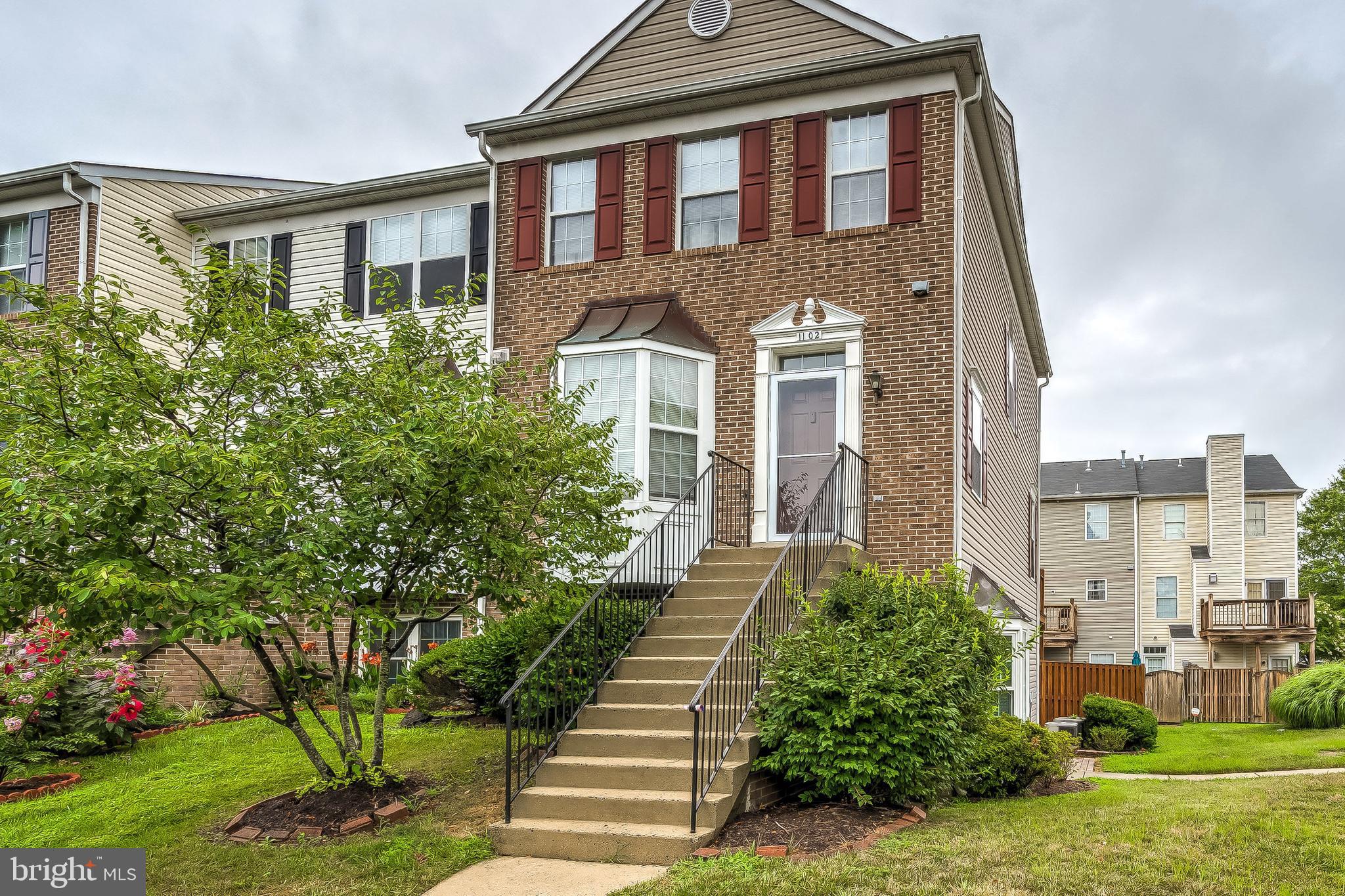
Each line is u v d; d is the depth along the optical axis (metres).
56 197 16.42
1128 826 7.89
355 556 8.23
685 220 13.51
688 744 8.23
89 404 7.96
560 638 8.74
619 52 14.13
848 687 8.05
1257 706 23.47
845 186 12.79
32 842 8.38
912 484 11.84
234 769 10.26
